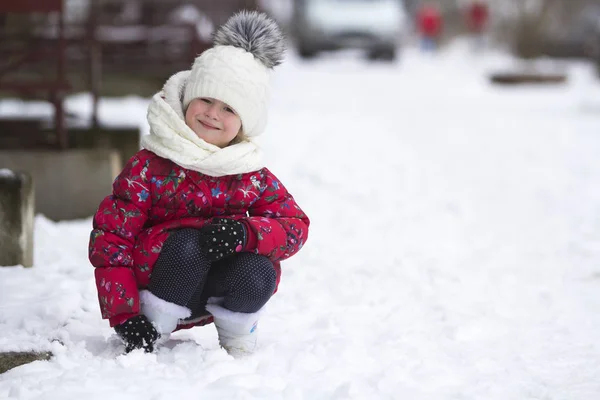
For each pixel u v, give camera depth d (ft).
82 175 29.22
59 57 28.96
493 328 19.39
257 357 15.89
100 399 13.48
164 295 15.10
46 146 30.63
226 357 15.47
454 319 19.74
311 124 57.47
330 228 30.04
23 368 14.92
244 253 15.39
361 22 115.55
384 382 15.21
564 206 35.42
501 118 66.49
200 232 14.94
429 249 27.50
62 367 14.97
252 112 15.26
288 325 18.79
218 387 14.25
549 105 77.92
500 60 151.12
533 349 18.07
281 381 14.79
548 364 17.19
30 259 22.41
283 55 15.74
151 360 14.96
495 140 54.44
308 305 20.48
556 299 21.98
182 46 54.90
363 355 16.69
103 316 15.01
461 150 50.16
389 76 104.53
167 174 15.14
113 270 14.84
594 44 143.33
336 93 81.87
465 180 41.04
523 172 43.55
